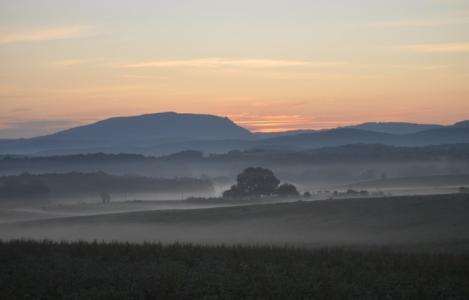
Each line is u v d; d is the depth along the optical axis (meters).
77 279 26.17
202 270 28.61
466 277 27.44
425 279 26.47
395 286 25.36
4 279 25.97
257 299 22.73
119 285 25.11
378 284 25.45
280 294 23.34
